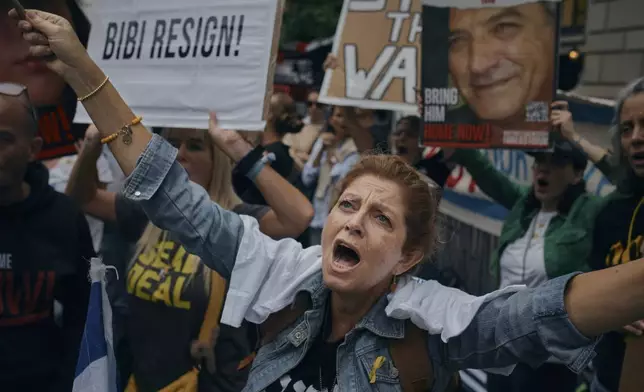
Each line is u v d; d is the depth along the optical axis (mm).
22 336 2279
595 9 5668
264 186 2553
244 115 2506
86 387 1814
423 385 1490
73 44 1606
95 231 3609
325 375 1548
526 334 1342
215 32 2553
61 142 3062
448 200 6324
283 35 16672
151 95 2658
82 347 1833
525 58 3152
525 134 3191
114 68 2746
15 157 2221
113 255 2867
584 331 1284
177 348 2508
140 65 2688
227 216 1701
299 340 1576
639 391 2512
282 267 1665
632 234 2816
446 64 3240
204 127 2559
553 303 1308
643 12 5125
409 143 4227
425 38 3246
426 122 3279
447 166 4242
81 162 2887
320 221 6371
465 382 4715
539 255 3584
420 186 1536
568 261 3475
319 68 12133
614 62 5445
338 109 6250
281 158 4477
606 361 2752
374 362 1485
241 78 2510
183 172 1662
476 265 5730
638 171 2791
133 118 1636
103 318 1848
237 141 2539
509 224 3830
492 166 4238
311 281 1616
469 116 3229
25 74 2934
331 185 6148
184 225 1642
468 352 1444
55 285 2332
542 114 3160
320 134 7105
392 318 1505
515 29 3152
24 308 2295
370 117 4969
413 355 1492
